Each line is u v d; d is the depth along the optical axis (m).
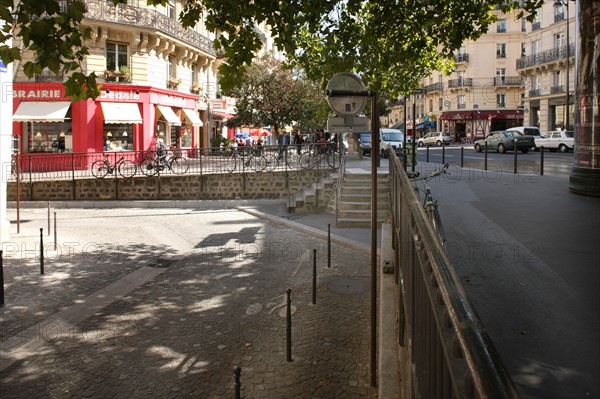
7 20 5.82
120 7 25.28
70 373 5.21
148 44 27.00
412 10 9.61
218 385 4.92
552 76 42.06
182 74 31.38
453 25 9.82
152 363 5.43
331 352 5.56
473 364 1.21
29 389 4.88
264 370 5.21
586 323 3.51
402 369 3.97
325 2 7.96
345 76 5.61
